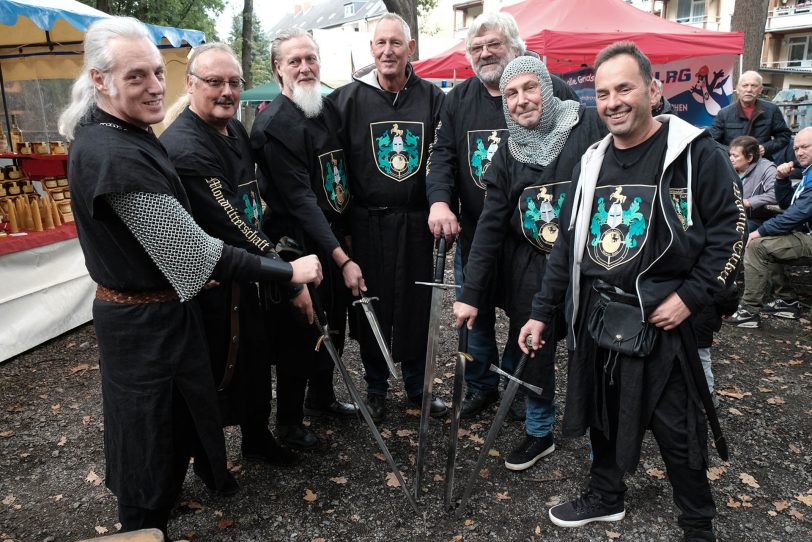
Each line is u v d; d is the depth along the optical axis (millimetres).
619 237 1894
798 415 3143
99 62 1652
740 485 2553
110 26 1672
